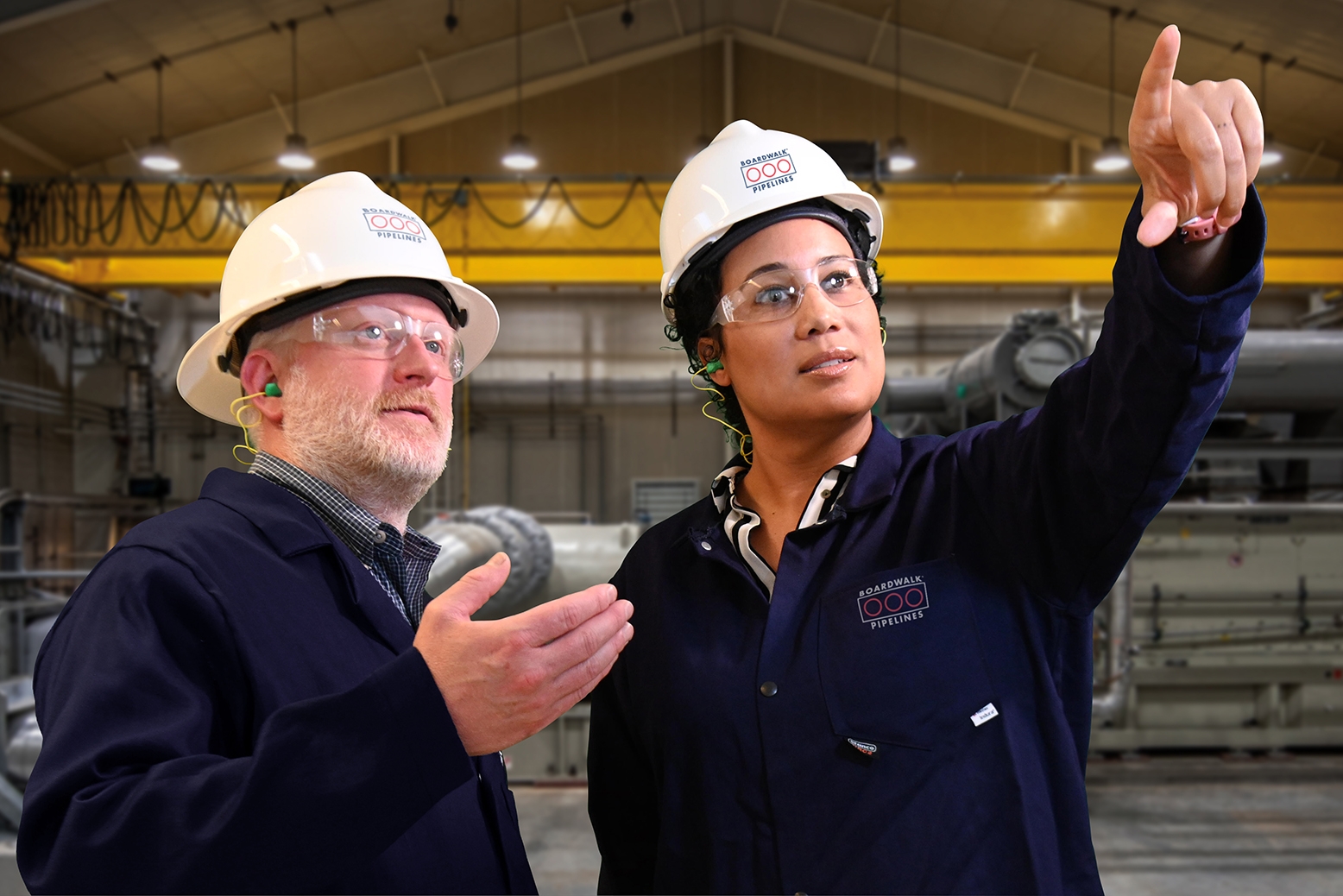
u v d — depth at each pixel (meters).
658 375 11.90
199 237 7.48
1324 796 5.11
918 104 11.34
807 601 1.14
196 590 0.95
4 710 4.40
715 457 11.77
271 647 0.99
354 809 0.72
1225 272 0.85
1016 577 1.10
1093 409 0.95
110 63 8.78
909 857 1.01
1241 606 5.77
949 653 1.06
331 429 1.19
